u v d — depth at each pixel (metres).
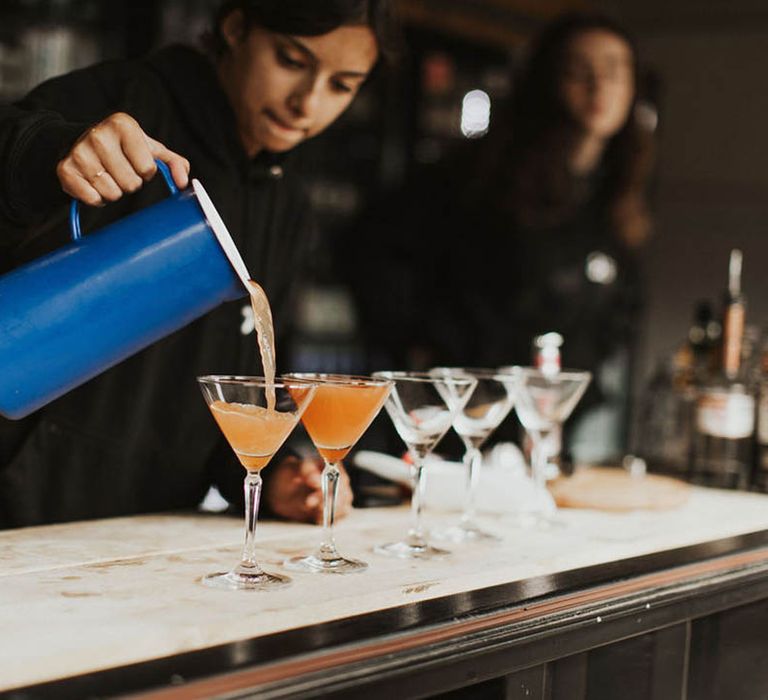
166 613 1.15
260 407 1.27
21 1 3.42
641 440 2.72
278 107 1.86
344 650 1.12
